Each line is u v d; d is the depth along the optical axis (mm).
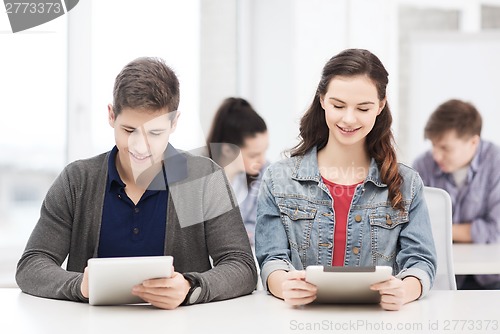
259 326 1527
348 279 1644
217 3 4289
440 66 4281
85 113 3705
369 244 1957
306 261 1968
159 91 1754
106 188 1944
